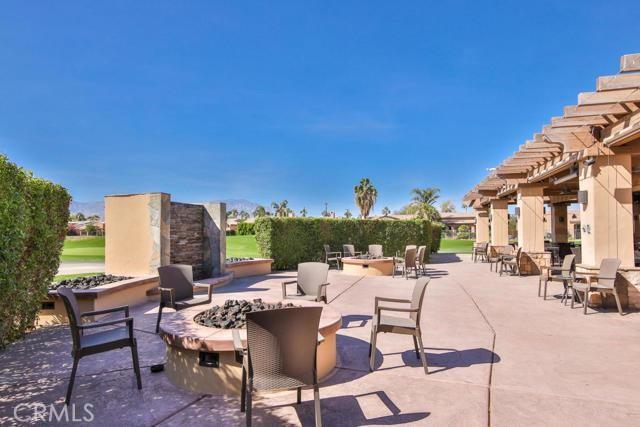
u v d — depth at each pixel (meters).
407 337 4.70
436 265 14.32
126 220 7.88
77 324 2.97
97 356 3.98
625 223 6.62
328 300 7.23
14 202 4.02
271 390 2.34
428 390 3.10
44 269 5.04
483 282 9.66
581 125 6.33
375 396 2.98
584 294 6.08
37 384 3.24
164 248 7.69
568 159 7.66
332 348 3.60
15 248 4.08
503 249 13.19
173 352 3.26
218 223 9.53
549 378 3.35
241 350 2.67
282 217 12.97
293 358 2.39
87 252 20.38
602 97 5.20
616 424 2.54
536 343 4.43
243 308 3.90
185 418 2.62
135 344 3.17
